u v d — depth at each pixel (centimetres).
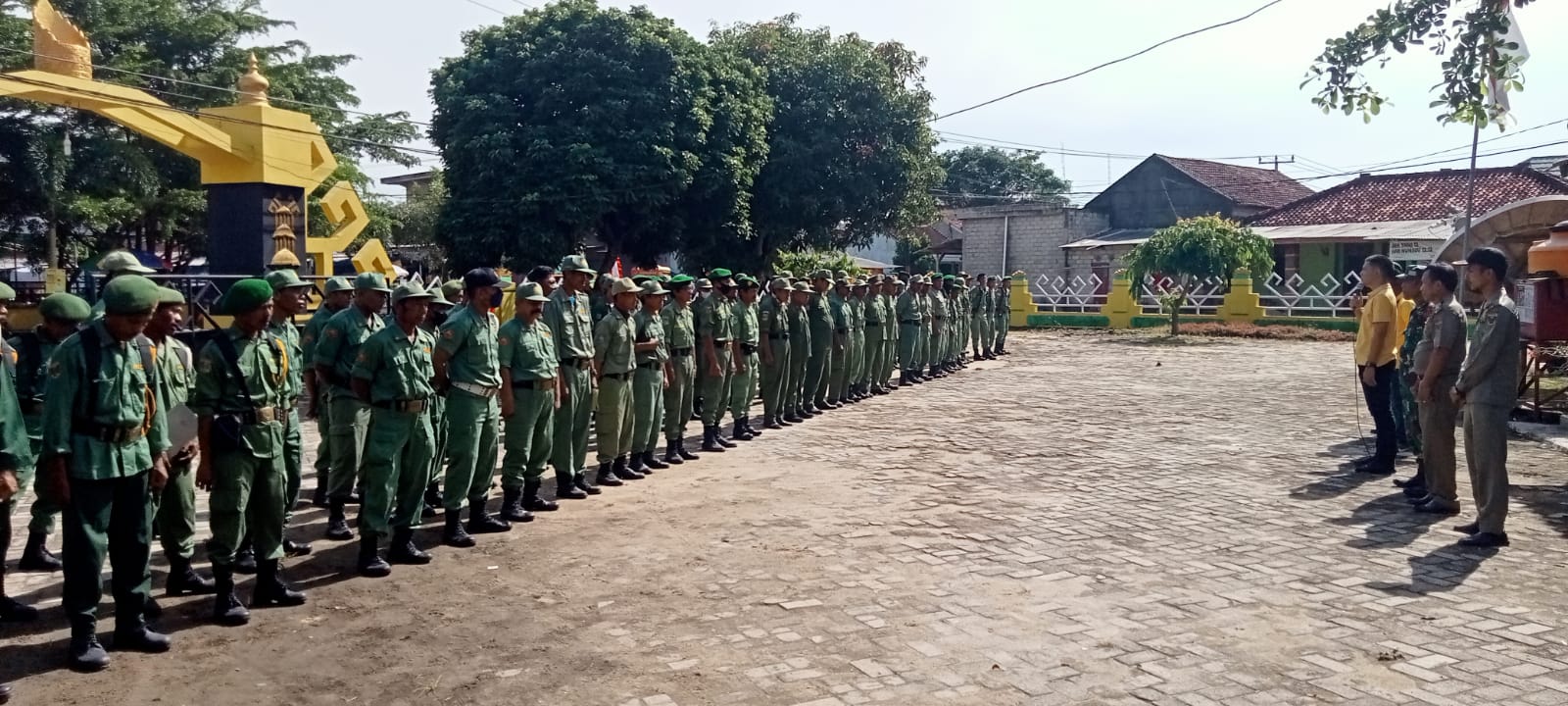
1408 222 3075
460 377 680
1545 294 1036
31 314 1482
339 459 710
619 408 869
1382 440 905
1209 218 2798
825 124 2759
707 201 2516
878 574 611
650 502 816
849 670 461
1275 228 3319
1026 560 639
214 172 1670
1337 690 435
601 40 2309
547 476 942
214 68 2412
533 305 743
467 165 2344
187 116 1552
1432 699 424
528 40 2325
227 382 531
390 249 3416
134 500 486
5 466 439
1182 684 443
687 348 1001
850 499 818
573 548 677
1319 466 950
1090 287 3819
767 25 2858
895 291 1606
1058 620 527
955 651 484
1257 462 971
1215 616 532
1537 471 913
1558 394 1183
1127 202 3984
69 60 1484
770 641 498
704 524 740
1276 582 589
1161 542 680
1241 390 1565
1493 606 543
